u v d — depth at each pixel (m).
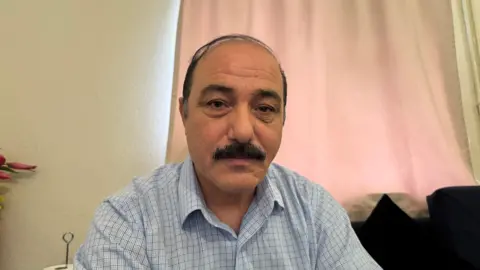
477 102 1.69
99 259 0.64
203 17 1.44
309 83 1.52
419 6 1.67
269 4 1.54
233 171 0.69
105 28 1.43
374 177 1.51
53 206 1.28
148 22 1.48
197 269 0.71
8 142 1.27
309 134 1.48
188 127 0.75
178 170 0.87
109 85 1.39
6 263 1.22
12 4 1.35
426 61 1.63
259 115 0.72
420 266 1.28
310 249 0.81
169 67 1.46
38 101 1.32
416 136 1.56
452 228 1.35
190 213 0.73
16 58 1.33
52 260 1.26
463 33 1.74
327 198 0.90
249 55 0.72
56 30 1.38
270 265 0.75
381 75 1.62
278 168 0.97
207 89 0.71
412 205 1.50
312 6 1.58
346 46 1.61
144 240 0.71
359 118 1.56
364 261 0.79
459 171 1.55
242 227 0.76
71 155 1.32
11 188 1.25
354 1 1.64
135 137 1.39
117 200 0.75
